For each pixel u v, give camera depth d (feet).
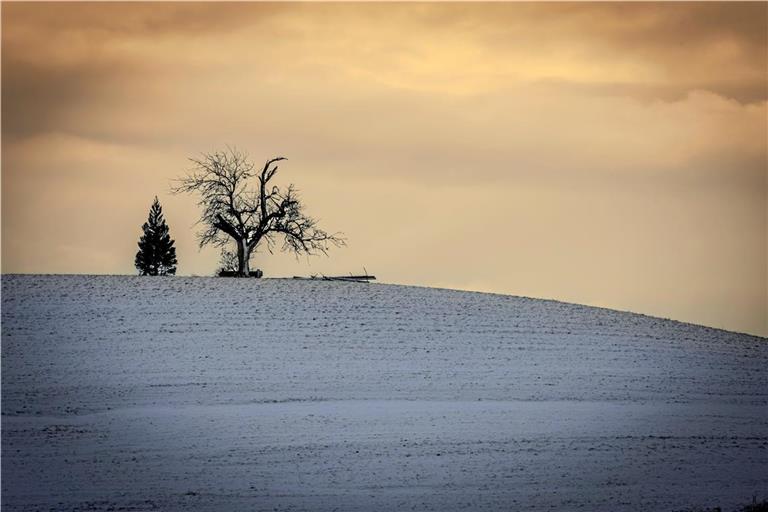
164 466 233.76
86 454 243.40
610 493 214.28
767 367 362.74
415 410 288.30
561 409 293.64
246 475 226.58
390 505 203.92
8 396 296.71
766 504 202.80
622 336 395.34
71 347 347.77
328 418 278.26
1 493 211.82
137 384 311.27
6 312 384.47
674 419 286.66
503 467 234.58
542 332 393.70
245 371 327.88
